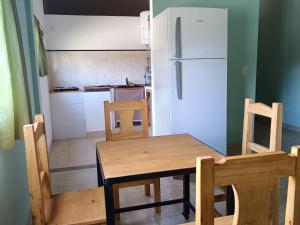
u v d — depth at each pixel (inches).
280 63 204.8
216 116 123.0
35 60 115.4
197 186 35.9
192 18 112.7
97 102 190.5
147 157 63.7
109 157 64.2
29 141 50.3
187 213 86.6
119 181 53.4
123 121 89.9
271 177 37.9
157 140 78.0
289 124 200.8
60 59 204.1
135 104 90.4
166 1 133.2
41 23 164.1
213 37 116.3
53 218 56.7
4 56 54.5
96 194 67.1
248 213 38.4
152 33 135.6
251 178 37.0
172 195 101.7
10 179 66.3
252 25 145.2
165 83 120.5
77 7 207.3
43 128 62.6
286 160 38.1
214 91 120.5
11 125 56.4
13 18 61.6
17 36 64.2
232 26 143.1
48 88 184.9
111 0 204.5
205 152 66.6
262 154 36.9
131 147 71.7
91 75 212.8
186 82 116.4
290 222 41.6
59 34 198.8
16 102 61.7
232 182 36.4
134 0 206.1
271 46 212.1
